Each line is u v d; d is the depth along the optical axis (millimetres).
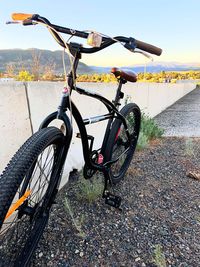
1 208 969
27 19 1352
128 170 2912
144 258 1587
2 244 1544
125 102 4402
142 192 2412
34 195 1514
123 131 2428
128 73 2084
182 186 2562
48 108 2291
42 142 1189
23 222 1541
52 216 1977
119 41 1347
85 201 2205
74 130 2855
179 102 12141
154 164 3154
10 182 1018
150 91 6992
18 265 1324
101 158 2039
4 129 1798
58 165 1431
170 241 1742
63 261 1555
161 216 2031
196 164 3156
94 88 3258
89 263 1546
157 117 7402
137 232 1830
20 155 1109
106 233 1812
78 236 1766
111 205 2037
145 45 1393
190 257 1596
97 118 1896
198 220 1986
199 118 6906
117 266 1525
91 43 1259
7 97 1810
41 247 1656
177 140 4387
